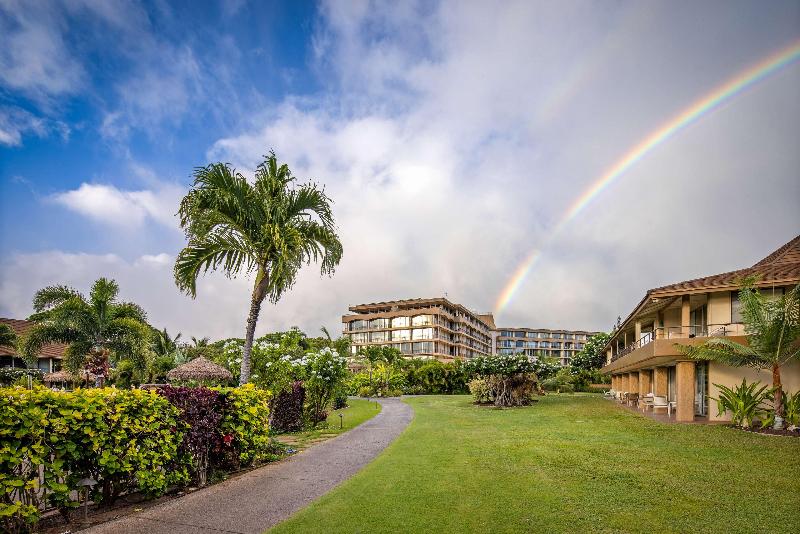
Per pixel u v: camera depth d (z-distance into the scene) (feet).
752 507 22.09
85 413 20.51
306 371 57.47
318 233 39.88
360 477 27.91
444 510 21.30
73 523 20.34
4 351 119.03
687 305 63.10
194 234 36.06
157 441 24.06
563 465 31.40
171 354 150.71
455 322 335.88
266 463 33.76
